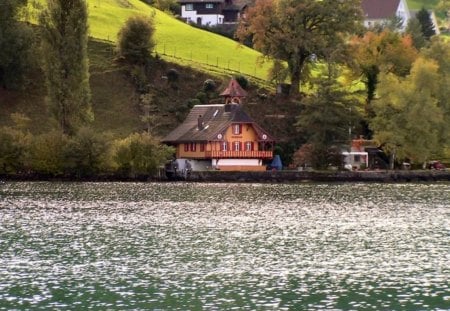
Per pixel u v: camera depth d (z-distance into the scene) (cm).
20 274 15388
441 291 14288
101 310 12950
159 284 14725
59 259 16950
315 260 17100
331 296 13925
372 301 13612
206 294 14000
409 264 16650
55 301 13450
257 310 13000
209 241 19550
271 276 15462
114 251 17988
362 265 16562
